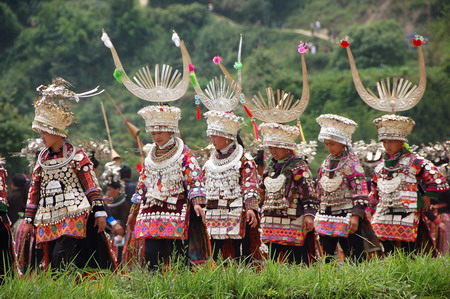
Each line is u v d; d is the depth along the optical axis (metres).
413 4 140.50
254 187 16.64
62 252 14.92
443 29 126.06
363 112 97.19
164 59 130.38
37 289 12.54
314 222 17.97
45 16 131.38
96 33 128.38
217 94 17.88
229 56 129.50
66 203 15.07
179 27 138.38
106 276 13.59
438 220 23.17
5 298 12.20
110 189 23.84
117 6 133.62
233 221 16.86
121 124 101.44
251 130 48.62
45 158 15.34
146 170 16.19
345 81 102.94
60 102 15.23
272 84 102.06
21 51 129.12
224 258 17.25
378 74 105.81
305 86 18.19
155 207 16.00
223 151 17.17
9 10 133.00
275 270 13.75
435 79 98.25
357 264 16.05
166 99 16.77
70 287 12.88
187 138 95.75
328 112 98.88
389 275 14.17
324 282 13.39
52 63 124.69
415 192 18.12
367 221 17.75
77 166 15.24
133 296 12.88
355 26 138.38
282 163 17.66
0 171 15.13
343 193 17.66
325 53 128.00
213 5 157.50
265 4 157.00
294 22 156.00
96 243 15.57
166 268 14.28
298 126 18.38
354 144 23.23
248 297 13.04
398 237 18.14
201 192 15.61
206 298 12.90
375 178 18.70
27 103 118.12
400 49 118.69
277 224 17.53
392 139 18.19
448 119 92.69
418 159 18.17
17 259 16.94
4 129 71.44
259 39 138.50
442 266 14.84
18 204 22.66
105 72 126.31
